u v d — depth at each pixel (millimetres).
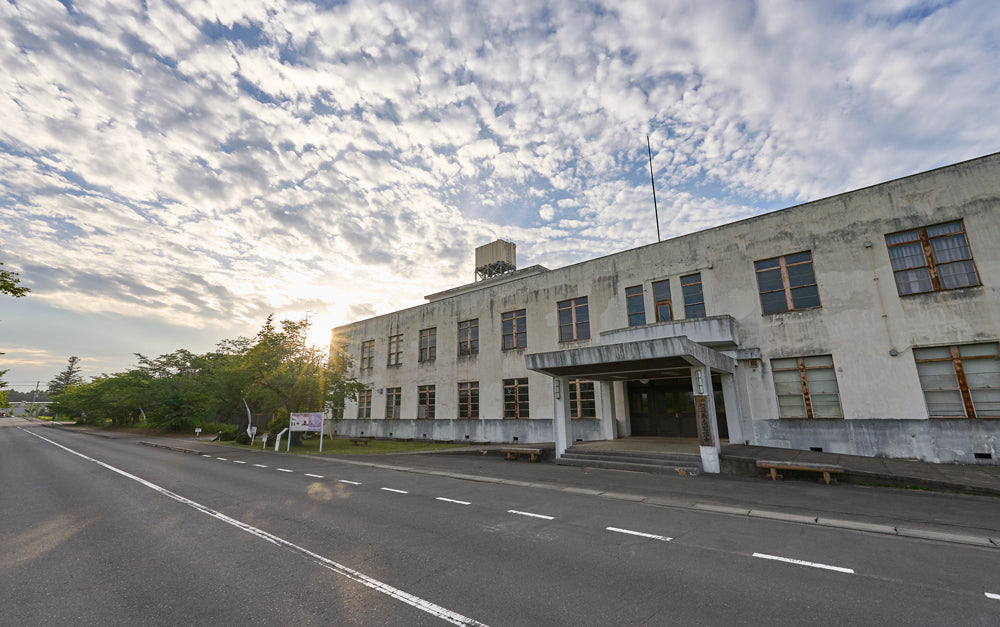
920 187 13859
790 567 5359
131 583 4980
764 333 15914
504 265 32406
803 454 13141
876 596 4508
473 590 4691
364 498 9734
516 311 23672
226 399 32906
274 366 24781
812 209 15633
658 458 13422
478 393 24484
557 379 15953
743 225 17016
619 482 11438
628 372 15180
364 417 31312
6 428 52969
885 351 13711
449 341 26578
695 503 8938
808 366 15023
